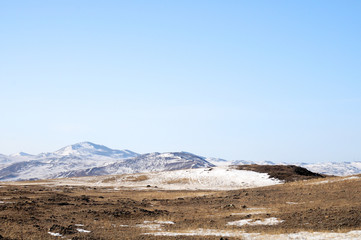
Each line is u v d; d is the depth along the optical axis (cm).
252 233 2667
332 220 2864
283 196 4716
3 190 6744
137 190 7725
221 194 5691
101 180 10388
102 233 2789
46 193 6288
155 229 3016
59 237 2584
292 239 2394
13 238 2422
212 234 2694
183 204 4869
